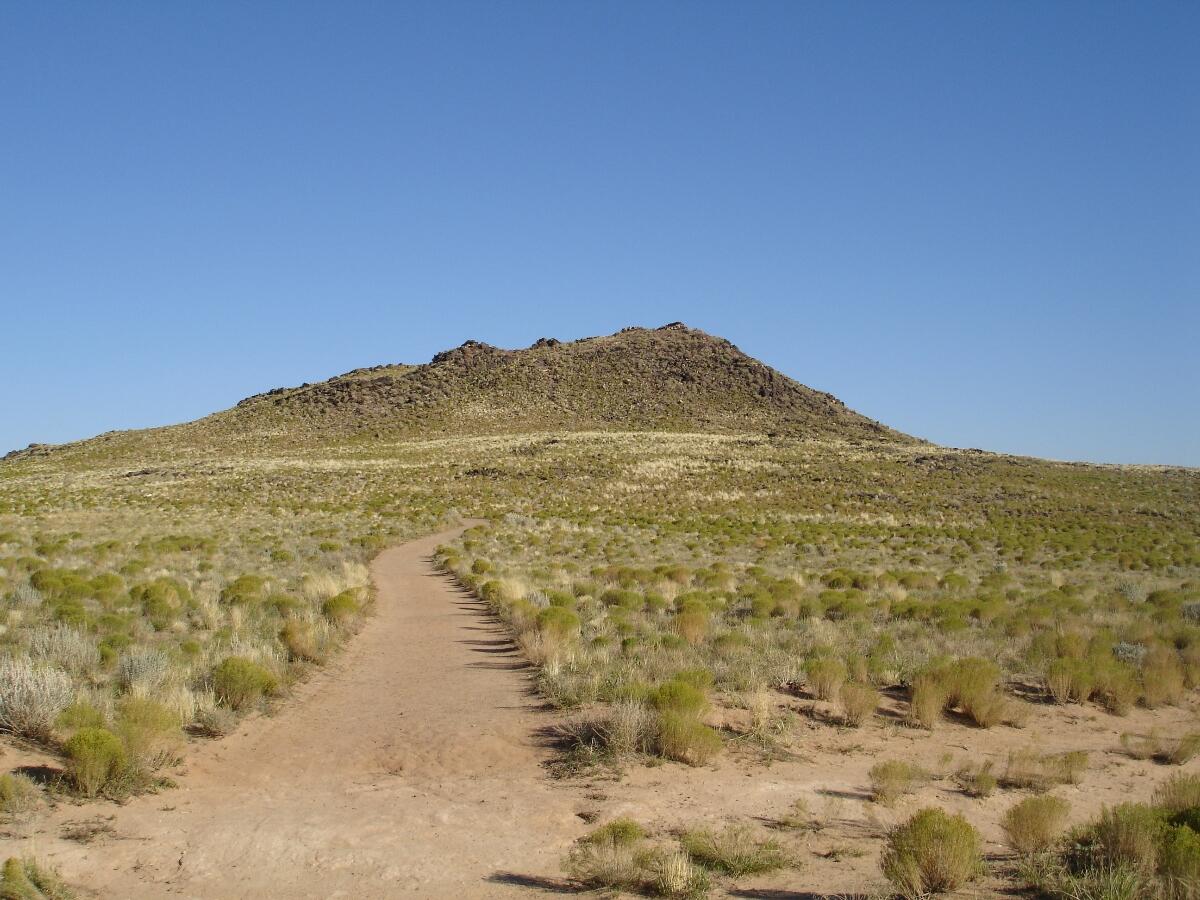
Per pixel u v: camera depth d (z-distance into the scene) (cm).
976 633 2023
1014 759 1102
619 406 14525
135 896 655
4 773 844
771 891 701
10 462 12294
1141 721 1412
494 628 2080
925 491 8206
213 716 1126
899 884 695
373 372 17650
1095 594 2859
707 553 4347
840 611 2292
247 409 15075
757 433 13375
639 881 706
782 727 1204
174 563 3125
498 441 11719
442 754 1066
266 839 781
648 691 1205
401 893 680
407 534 5216
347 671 1582
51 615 1748
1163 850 726
